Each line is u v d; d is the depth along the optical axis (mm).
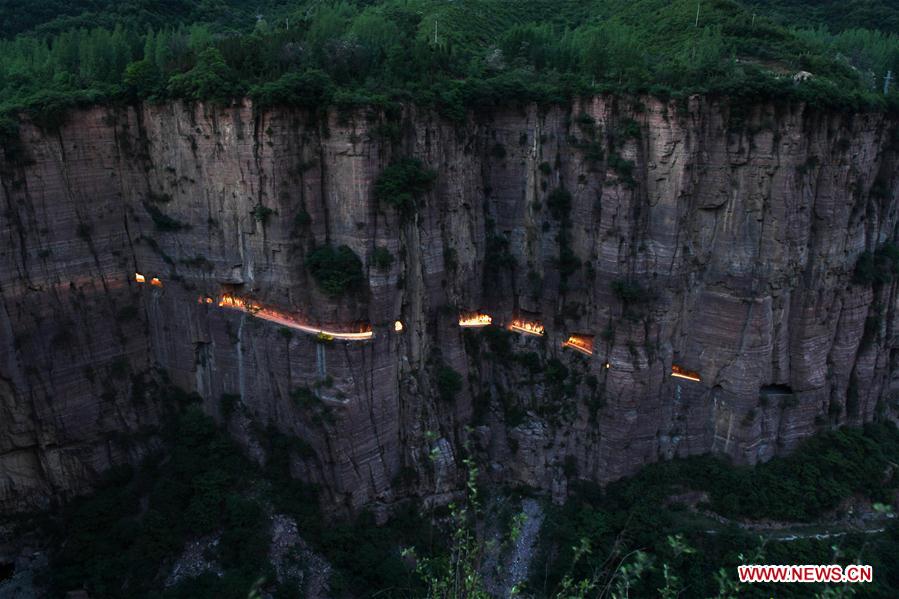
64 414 46219
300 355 46312
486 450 54938
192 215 47531
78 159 45438
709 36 62438
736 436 52125
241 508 45906
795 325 51844
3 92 47781
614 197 49094
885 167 54719
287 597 43312
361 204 45156
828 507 51562
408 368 50000
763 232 48531
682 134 47094
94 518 45500
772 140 46750
